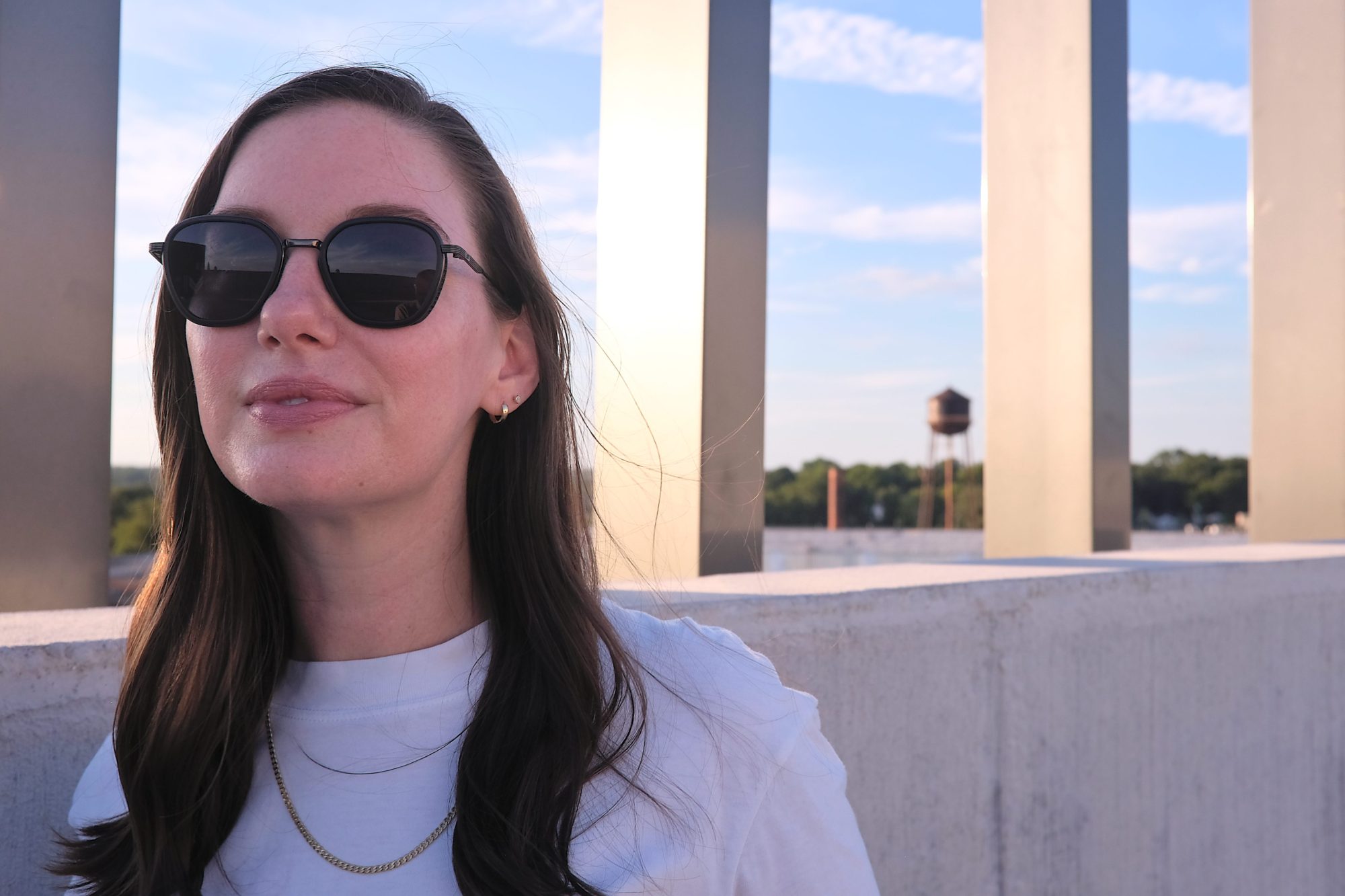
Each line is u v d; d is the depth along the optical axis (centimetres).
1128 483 373
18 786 110
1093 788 216
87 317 169
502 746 86
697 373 219
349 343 81
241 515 93
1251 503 489
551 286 100
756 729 92
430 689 90
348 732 89
